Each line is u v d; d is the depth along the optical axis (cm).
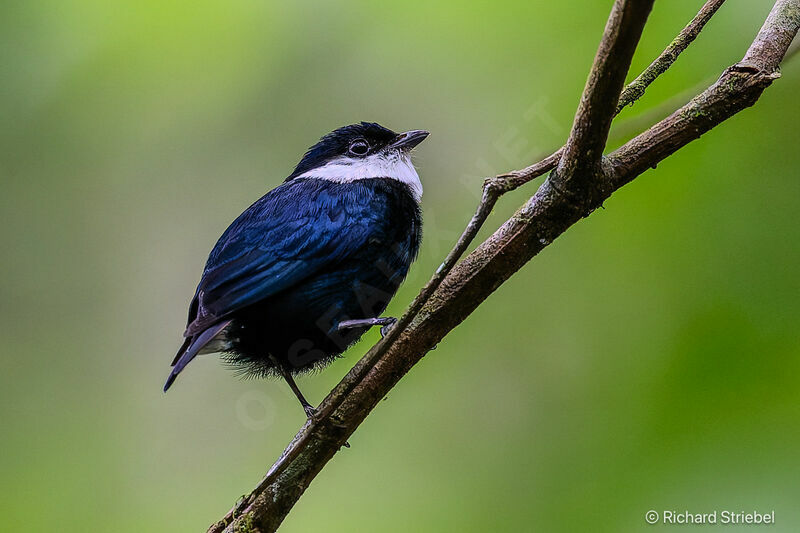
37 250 1255
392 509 1008
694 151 980
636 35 515
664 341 956
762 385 891
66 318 1229
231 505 1065
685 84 965
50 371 1195
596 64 538
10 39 1238
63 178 1270
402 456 1034
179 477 1108
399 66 1144
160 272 1223
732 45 965
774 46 615
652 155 608
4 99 1234
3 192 1275
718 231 966
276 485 684
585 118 566
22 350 1210
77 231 1252
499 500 977
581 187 604
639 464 902
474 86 1088
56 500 1113
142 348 1205
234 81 1212
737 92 602
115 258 1238
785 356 896
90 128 1241
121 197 1252
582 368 1005
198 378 1145
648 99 969
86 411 1177
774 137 970
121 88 1234
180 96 1224
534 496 962
